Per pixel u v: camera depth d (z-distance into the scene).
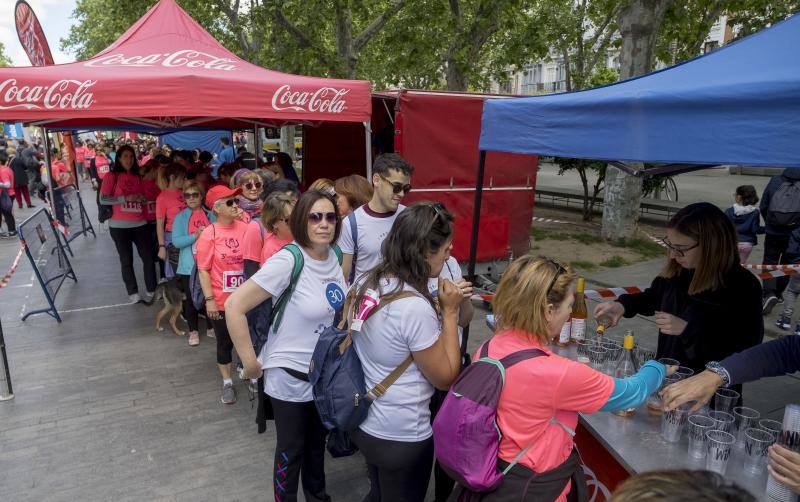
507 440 1.81
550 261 1.88
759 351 2.04
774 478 1.64
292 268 2.58
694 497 0.79
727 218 2.41
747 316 2.40
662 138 2.20
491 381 1.79
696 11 11.23
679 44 11.98
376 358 2.13
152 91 4.12
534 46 13.84
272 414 3.00
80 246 10.52
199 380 4.76
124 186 6.53
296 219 2.57
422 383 2.16
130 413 4.19
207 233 4.14
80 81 3.93
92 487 3.30
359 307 2.10
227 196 4.08
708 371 2.04
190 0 14.42
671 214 12.63
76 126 7.70
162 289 5.94
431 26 12.88
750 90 1.87
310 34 13.59
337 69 13.19
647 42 8.53
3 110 3.75
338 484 3.37
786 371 2.01
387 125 9.00
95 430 3.94
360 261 3.28
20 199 15.13
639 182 10.11
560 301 1.82
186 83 4.19
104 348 5.45
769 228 6.32
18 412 4.18
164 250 6.06
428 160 6.69
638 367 2.53
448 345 2.11
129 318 6.34
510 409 1.79
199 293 4.40
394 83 18.53
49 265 6.76
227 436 3.88
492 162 7.20
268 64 15.09
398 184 3.16
